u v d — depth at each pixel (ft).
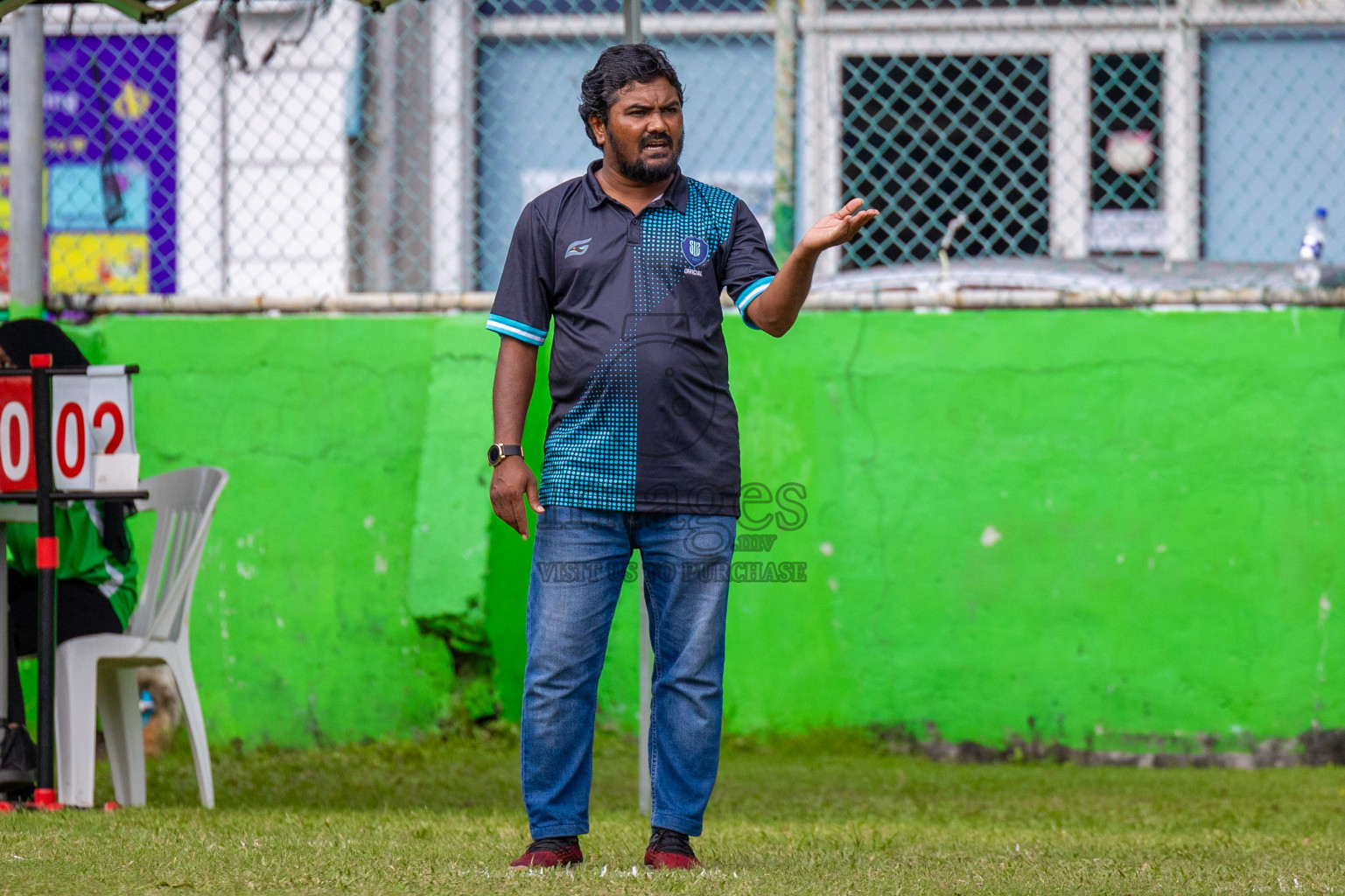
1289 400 68.85
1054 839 43.93
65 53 88.33
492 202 92.53
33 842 38.04
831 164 91.71
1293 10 89.56
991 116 92.99
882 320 70.85
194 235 80.64
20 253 72.59
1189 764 68.28
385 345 72.38
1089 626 69.21
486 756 67.00
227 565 71.92
